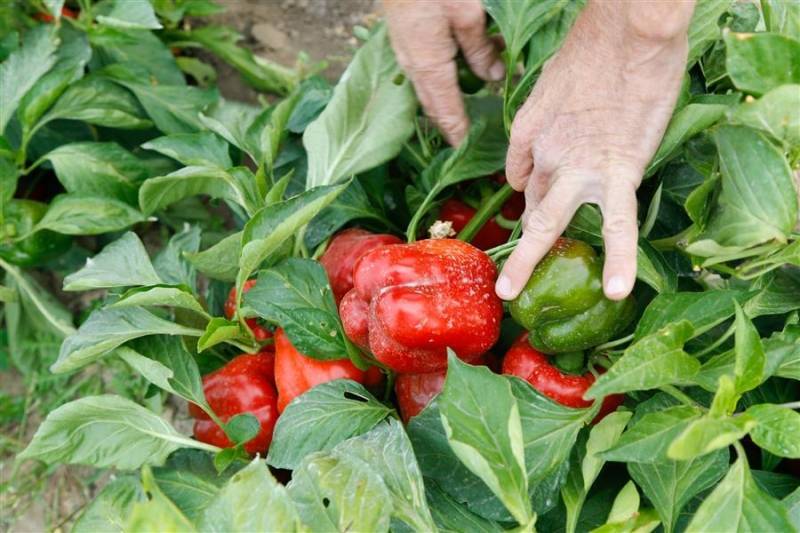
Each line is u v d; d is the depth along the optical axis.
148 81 1.26
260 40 1.49
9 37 1.28
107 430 1.03
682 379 0.90
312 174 1.13
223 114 1.23
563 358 0.99
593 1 0.93
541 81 0.98
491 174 1.14
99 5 1.30
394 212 1.19
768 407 0.91
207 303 1.15
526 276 0.96
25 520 1.25
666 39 0.91
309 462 0.96
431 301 0.96
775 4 0.99
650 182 1.07
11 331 1.27
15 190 1.26
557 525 1.01
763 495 0.90
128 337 1.04
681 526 1.00
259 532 0.89
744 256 0.95
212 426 1.07
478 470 0.90
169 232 1.36
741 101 0.98
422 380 1.03
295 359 1.04
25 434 1.29
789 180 0.91
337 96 1.10
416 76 1.09
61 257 1.31
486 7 1.06
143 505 0.90
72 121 1.30
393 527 0.96
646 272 0.96
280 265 1.04
